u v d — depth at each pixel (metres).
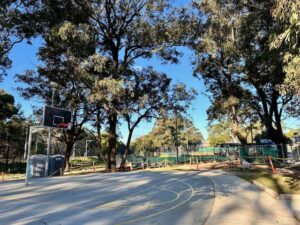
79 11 26.27
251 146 32.16
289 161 29.05
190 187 16.06
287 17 9.58
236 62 30.19
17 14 23.48
